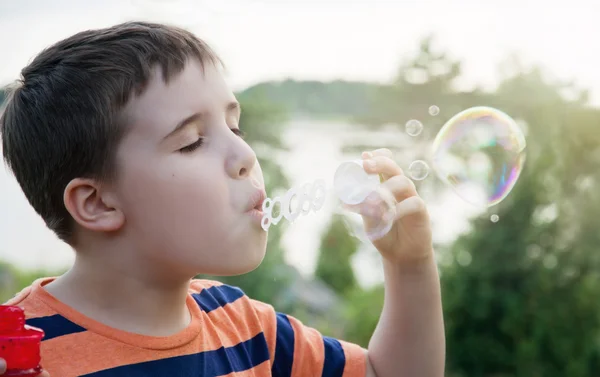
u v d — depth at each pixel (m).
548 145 5.31
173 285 1.22
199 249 1.16
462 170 1.84
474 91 5.91
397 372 1.44
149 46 1.20
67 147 1.19
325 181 1.27
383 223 1.32
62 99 1.21
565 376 5.04
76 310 1.18
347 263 6.01
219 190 1.17
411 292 1.43
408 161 5.81
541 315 5.09
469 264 5.23
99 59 1.20
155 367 1.18
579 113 5.36
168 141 1.16
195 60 1.22
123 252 1.19
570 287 5.12
